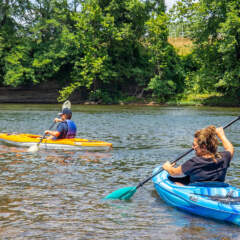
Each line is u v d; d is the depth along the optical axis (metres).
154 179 5.68
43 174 6.79
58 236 4.04
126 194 5.37
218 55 36.84
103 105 37.91
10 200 5.23
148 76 41.84
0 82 40.50
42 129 14.27
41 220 4.50
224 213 4.39
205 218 4.59
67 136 9.80
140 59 44.28
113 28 40.00
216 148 4.77
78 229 4.24
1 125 15.53
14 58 38.00
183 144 10.86
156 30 39.97
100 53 40.25
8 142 10.27
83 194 5.58
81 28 40.59
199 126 16.41
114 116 22.30
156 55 40.56
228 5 33.41
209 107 34.50
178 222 4.45
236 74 34.12
